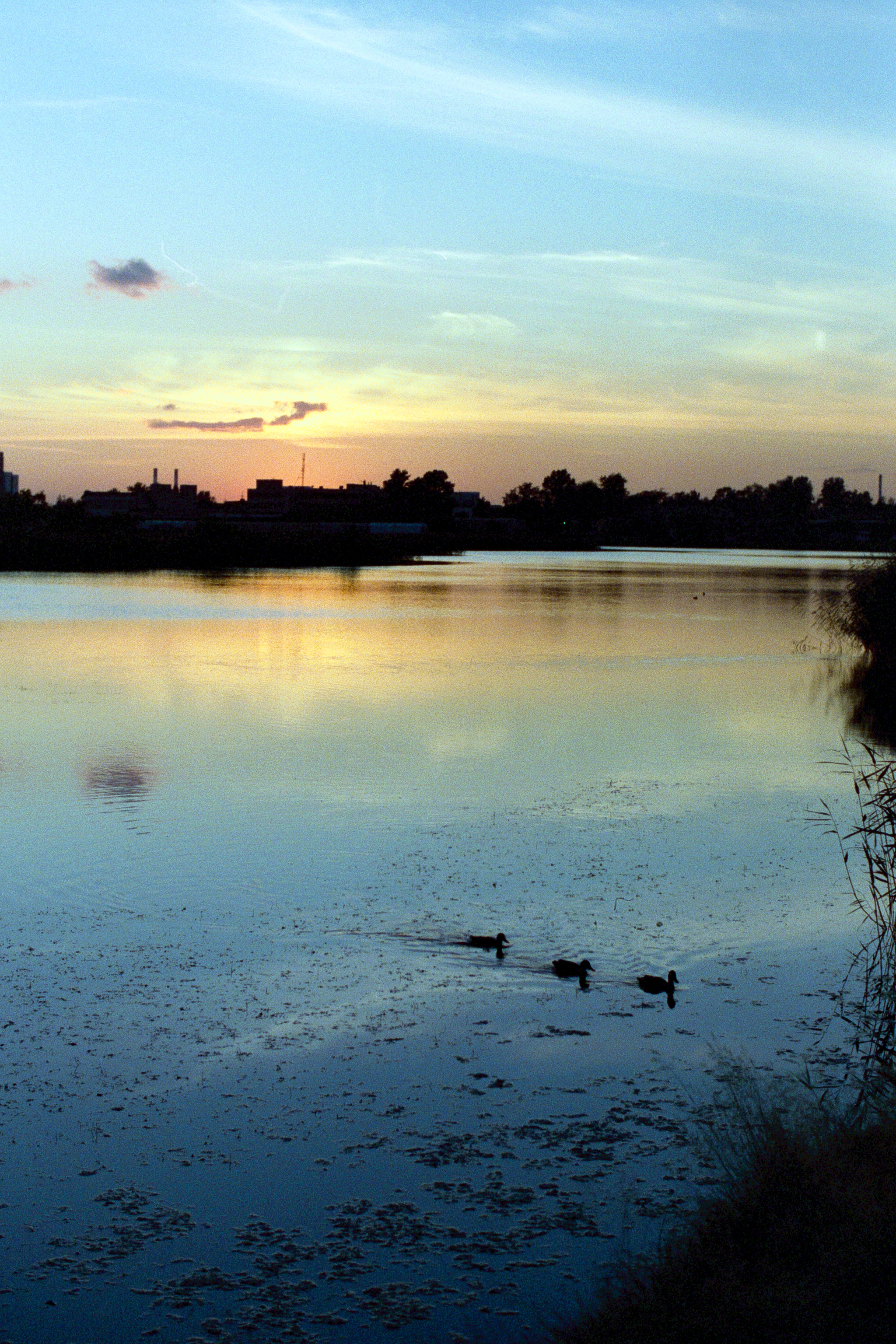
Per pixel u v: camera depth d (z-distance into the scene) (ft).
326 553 307.37
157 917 33.27
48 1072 23.97
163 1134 21.63
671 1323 15.25
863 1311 14.61
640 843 41.19
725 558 404.77
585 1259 17.95
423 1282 17.47
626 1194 19.61
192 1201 19.57
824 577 252.62
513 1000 27.71
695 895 35.55
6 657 94.53
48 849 40.09
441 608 153.28
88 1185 20.02
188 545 287.07
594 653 102.42
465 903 34.63
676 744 60.29
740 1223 16.97
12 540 270.87
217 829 42.68
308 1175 20.31
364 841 41.14
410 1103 22.75
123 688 78.18
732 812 45.85
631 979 29.07
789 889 36.22
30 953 30.45
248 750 57.36
